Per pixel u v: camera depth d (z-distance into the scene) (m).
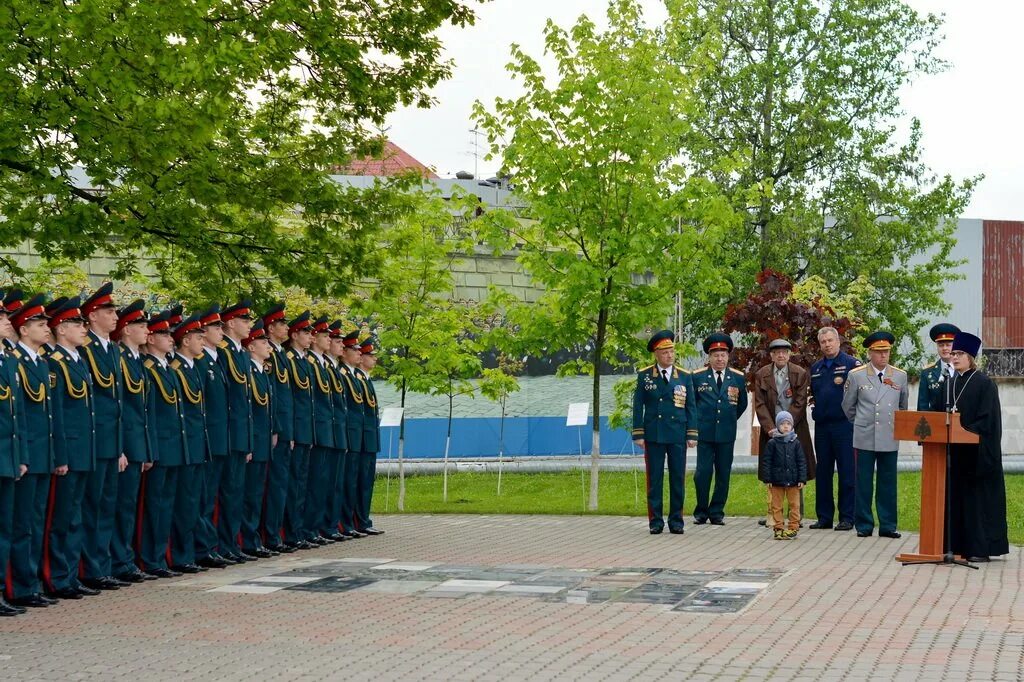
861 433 17.48
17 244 16.53
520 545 16.67
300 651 9.66
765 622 10.70
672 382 18.23
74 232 16.25
